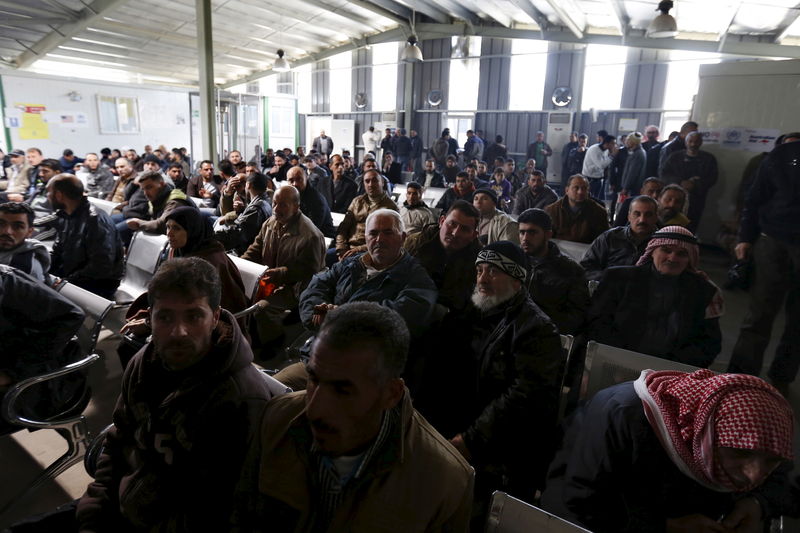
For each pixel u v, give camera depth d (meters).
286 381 1.99
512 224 3.80
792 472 1.44
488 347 1.81
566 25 10.67
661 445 1.16
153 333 1.19
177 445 1.20
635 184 6.27
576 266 2.64
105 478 1.34
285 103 15.95
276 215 3.39
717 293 2.14
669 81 11.48
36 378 1.83
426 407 2.07
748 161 3.26
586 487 1.24
